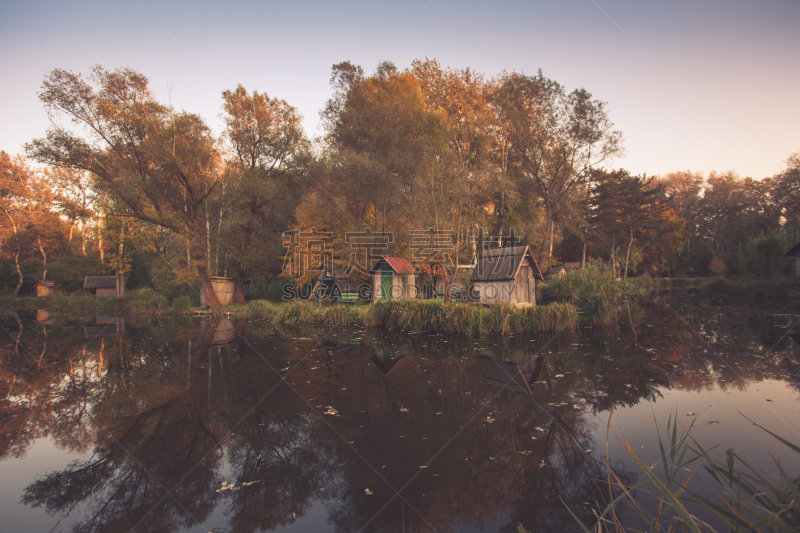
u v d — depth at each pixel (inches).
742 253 1565.0
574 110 1092.5
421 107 1227.2
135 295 1170.6
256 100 1123.3
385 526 160.2
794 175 1753.2
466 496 181.3
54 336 682.2
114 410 307.9
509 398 315.6
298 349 539.2
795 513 79.0
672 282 1854.1
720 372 372.2
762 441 223.0
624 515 163.3
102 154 994.1
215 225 1110.4
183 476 207.2
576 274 777.6
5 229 1571.1
